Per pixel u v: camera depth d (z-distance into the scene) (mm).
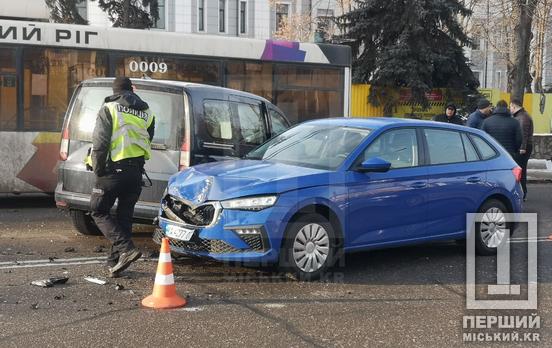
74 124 7816
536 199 13523
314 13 42219
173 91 7559
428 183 7258
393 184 6945
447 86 23594
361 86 23000
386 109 22938
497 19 27578
